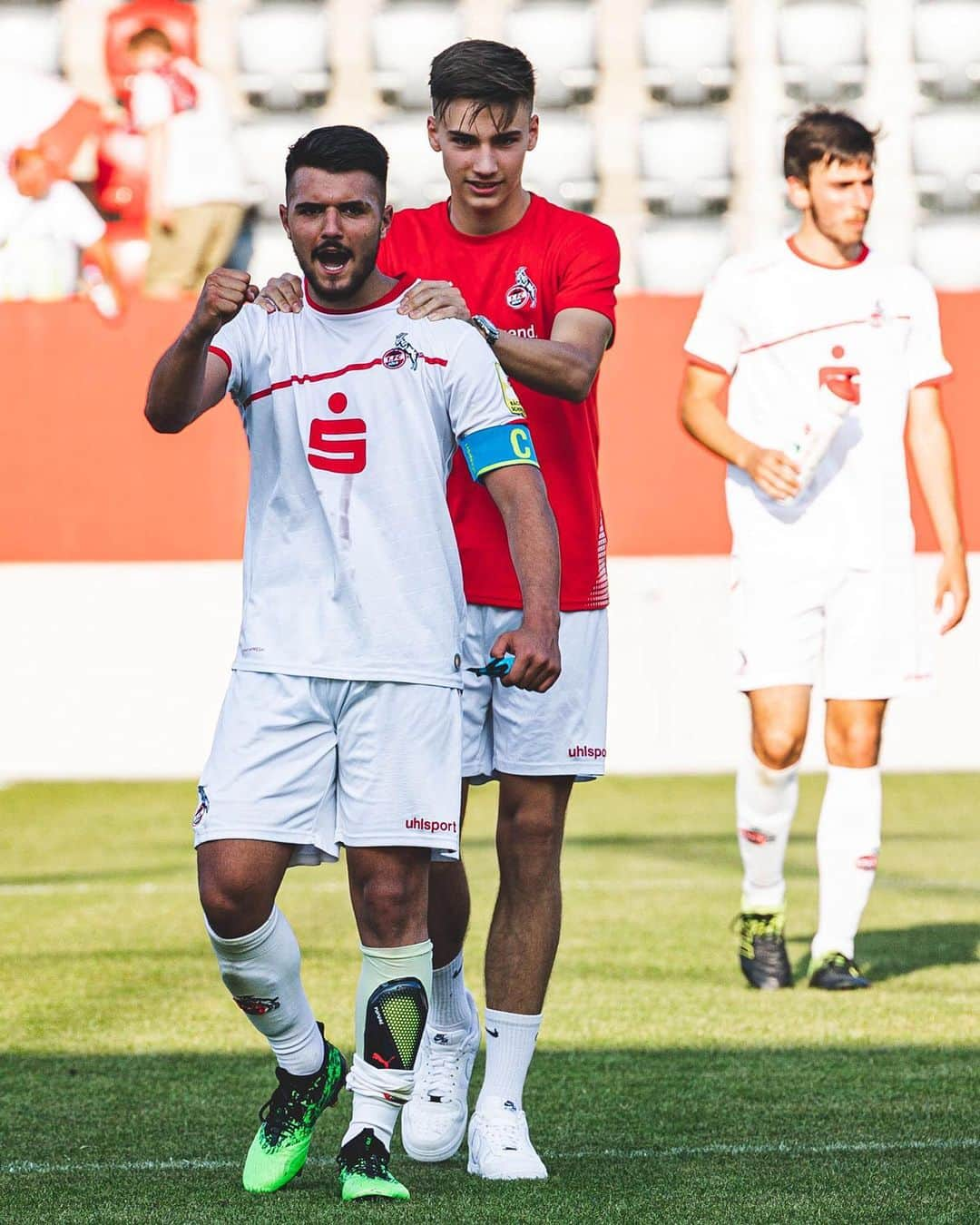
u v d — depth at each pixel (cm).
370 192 1093
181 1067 1463
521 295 1288
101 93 4166
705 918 2189
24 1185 1125
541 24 4281
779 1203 1078
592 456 1292
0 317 3631
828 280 1855
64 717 3644
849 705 1820
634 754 3697
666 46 4250
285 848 1104
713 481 3669
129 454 3647
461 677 1133
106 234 4047
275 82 4278
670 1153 1207
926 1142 1230
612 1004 1706
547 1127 1284
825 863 1812
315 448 1107
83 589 3650
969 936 2091
